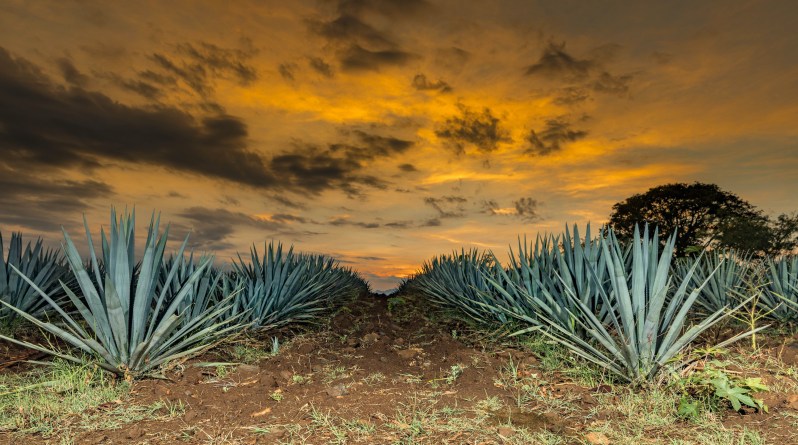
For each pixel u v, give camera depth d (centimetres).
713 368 444
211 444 344
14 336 650
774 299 731
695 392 426
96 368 481
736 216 2208
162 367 510
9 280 689
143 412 404
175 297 582
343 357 617
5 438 356
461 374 517
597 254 629
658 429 371
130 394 446
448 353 632
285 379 516
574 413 407
